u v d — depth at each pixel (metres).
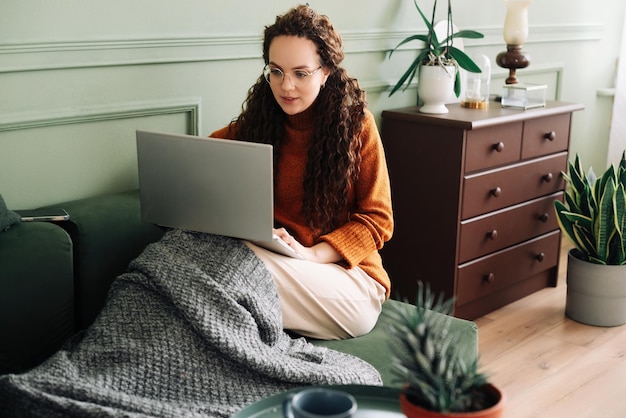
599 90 3.36
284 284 1.55
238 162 1.46
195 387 1.32
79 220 1.63
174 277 1.40
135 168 1.91
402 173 2.41
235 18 2.04
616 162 3.20
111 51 1.79
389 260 2.49
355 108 1.74
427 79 2.35
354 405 0.95
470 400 0.91
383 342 1.60
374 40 2.41
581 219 2.37
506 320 2.46
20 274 1.48
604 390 2.01
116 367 1.30
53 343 1.53
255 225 1.49
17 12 1.62
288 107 1.68
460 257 2.32
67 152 1.77
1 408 1.23
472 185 2.30
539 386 2.02
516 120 2.37
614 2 3.33
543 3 2.98
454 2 2.65
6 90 1.64
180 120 1.98
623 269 2.37
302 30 1.64
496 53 2.88
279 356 1.38
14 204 1.70
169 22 1.89
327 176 1.71
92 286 1.64
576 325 2.43
